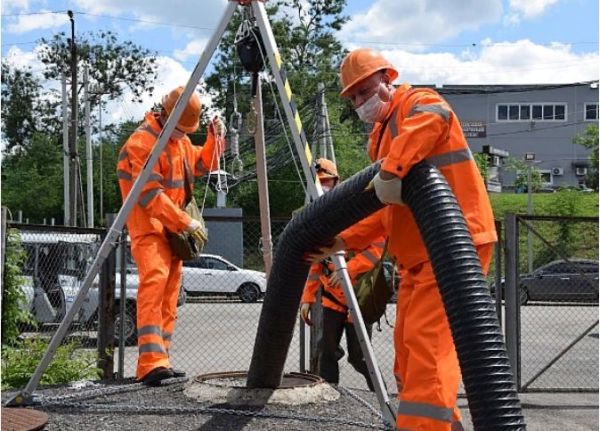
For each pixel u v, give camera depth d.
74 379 6.61
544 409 7.12
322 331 6.29
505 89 59.09
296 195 32.59
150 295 5.75
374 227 4.36
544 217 7.79
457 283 3.41
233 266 15.78
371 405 5.25
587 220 7.79
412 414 3.60
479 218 3.81
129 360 9.87
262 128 5.51
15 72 60.03
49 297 8.83
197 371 10.03
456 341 3.38
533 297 14.27
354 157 34.78
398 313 3.98
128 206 5.20
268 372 5.04
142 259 5.80
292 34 42.84
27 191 51.91
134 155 5.71
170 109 5.70
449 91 48.78
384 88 3.99
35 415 4.64
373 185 3.74
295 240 4.22
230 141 5.84
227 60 33.75
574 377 9.85
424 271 3.79
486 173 46.09
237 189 31.78
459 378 3.68
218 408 4.99
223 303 13.95
